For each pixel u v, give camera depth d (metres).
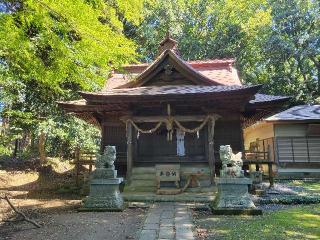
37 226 6.87
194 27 30.55
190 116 12.39
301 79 32.31
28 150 21.23
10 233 6.41
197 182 11.74
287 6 29.17
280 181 16.64
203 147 13.59
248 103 12.08
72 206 9.94
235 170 8.52
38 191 13.45
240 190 8.31
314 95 30.27
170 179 11.55
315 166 18.53
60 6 4.51
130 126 12.73
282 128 19.36
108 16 5.59
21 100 14.57
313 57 29.11
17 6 4.90
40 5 4.51
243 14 30.05
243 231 6.14
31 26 5.36
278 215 7.85
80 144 15.36
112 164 9.47
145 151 13.85
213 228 6.48
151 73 14.18
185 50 29.53
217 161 13.08
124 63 5.83
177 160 13.52
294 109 21.92
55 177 16.67
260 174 12.18
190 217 7.64
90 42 5.12
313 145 18.89
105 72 6.27
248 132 26.25
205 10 30.17
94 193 9.10
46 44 5.38
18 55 5.61
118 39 5.28
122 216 8.03
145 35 26.62
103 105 12.68
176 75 14.38
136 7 5.53
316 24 28.72
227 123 13.41
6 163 18.34
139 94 11.61
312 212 8.23
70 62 5.55
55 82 6.11
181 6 30.06
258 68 32.34
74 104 12.65
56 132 14.38
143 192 11.66
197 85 13.91
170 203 10.01
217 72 16.56
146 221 7.20
